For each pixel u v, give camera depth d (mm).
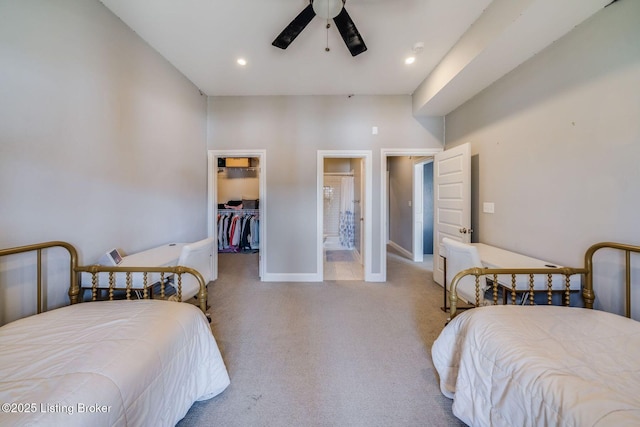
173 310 1343
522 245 2217
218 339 2059
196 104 3213
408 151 3492
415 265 4414
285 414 1350
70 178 1612
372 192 3514
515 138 2275
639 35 1382
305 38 2242
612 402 744
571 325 1206
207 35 2209
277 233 3527
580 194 1714
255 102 3494
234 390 1511
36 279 1435
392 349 1931
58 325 1164
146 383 968
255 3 1851
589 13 1578
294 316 2465
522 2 1588
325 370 1691
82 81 1684
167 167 2627
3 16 1273
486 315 1310
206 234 3492
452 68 2416
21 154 1356
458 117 3156
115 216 1967
